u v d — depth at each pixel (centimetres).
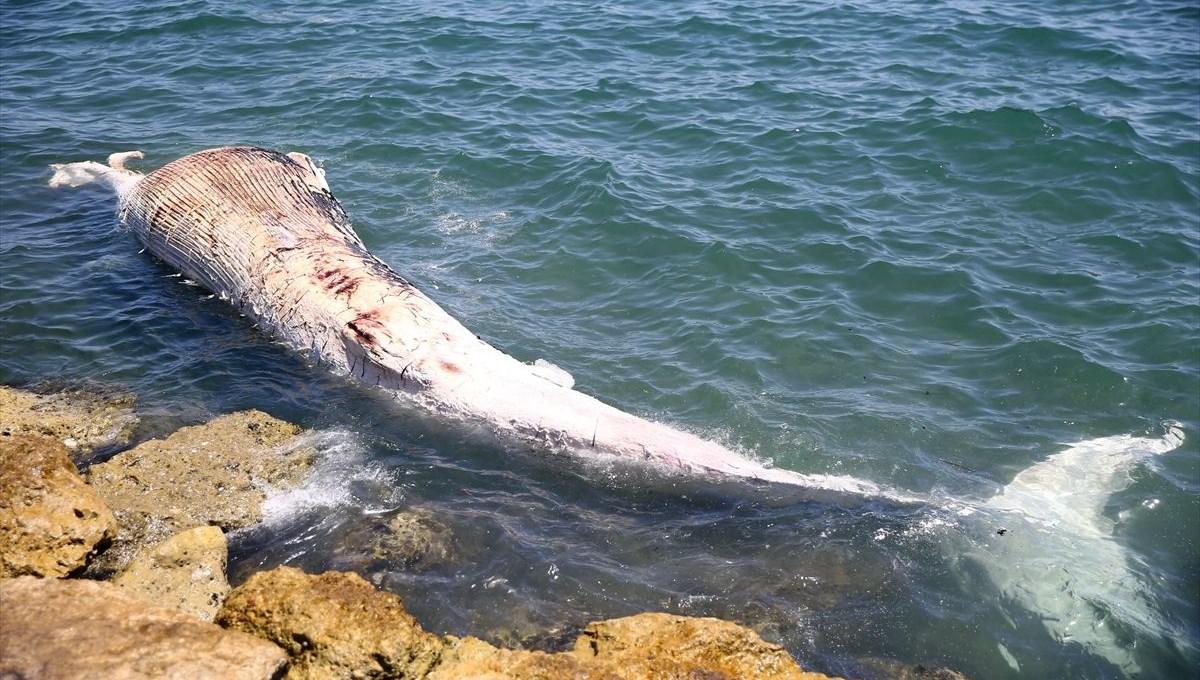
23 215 1370
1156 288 1234
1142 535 885
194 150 1572
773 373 1079
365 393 1030
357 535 834
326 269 1098
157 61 1939
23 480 761
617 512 884
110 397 996
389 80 1823
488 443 959
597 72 1884
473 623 749
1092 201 1434
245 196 1202
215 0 2252
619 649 686
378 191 1452
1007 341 1133
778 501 895
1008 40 2012
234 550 811
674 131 1644
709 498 895
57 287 1194
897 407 1033
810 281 1241
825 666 732
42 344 1080
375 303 1049
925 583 820
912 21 2131
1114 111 1681
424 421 988
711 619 706
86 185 1455
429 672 666
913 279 1242
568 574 805
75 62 1936
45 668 579
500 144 1584
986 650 761
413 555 816
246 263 1146
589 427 941
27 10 2206
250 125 1659
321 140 1605
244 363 1071
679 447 923
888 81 1834
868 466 955
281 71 1888
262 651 620
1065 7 2216
